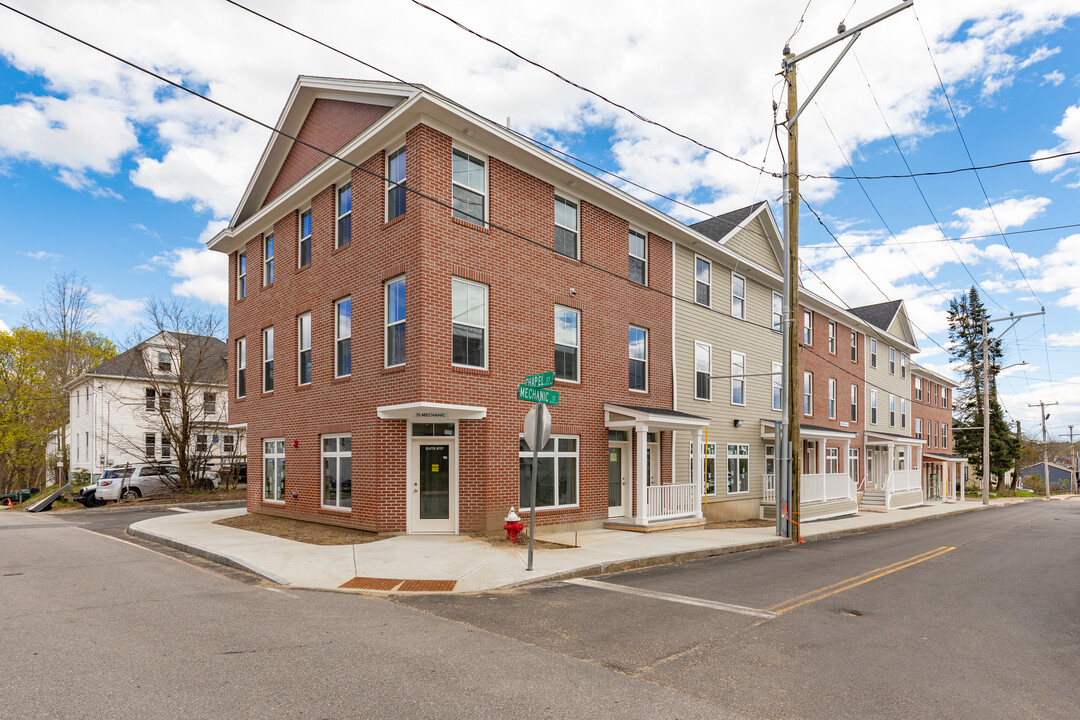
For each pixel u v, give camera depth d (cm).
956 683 585
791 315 1720
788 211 1711
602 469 1734
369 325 1497
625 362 1847
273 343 1917
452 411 1388
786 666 623
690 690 553
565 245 1702
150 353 3572
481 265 1469
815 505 2472
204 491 2917
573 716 491
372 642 672
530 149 1536
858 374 3431
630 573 1143
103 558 1205
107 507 2511
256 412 1978
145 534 1515
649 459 1911
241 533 1491
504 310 1509
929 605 919
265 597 880
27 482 4628
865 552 1538
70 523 1941
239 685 536
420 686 546
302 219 1825
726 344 2327
